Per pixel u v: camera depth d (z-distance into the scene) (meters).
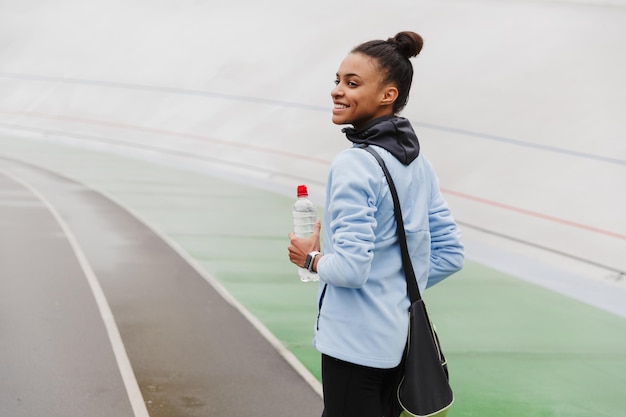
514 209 11.96
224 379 5.27
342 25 22.72
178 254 9.26
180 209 12.33
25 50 26.98
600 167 12.91
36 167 16.41
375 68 2.55
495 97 16.75
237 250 9.68
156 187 14.37
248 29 24.17
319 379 5.37
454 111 16.53
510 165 13.64
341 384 2.54
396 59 2.56
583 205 11.73
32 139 20.89
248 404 4.86
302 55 21.69
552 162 13.45
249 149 17.39
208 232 10.69
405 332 2.54
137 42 25.62
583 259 9.92
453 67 18.56
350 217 2.39
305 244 2.58
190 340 6.07
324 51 21.53
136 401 4.83
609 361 6.14
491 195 12.66
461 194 12.95
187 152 18.20
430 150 14.98
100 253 9.07
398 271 2.55
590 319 7.40
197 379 5.25
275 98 19.78
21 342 5.86
